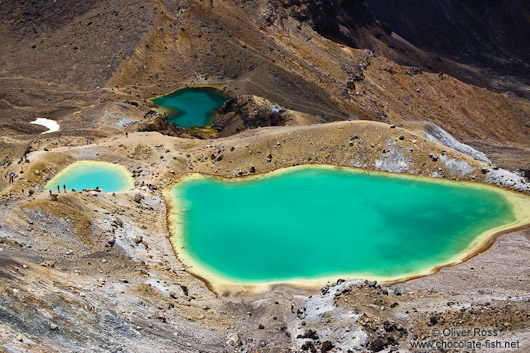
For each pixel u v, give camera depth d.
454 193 84.75
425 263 66.06
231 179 91.12
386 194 85.19
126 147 98.06
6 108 139.25
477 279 58.75
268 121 127.75
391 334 44.09
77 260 54.41
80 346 38.19
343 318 47.91
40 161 89.19
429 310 47.56
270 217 78.62
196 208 81.06
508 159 130.50
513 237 70.81
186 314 50.28
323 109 157.12
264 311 54.38
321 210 80.38
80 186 84.81
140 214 74.75
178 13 194.75
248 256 68.12
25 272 44.94
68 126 125.62
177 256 67.75
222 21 196.12
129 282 53.00
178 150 98.69
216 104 155.00
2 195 74.81
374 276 63.09
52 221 59.78
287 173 92.94
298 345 45.69
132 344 41.19
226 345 46.12
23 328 37.06
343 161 95.56
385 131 97.56
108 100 148.12
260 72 170.75
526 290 53.53
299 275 63.75
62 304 41.84
